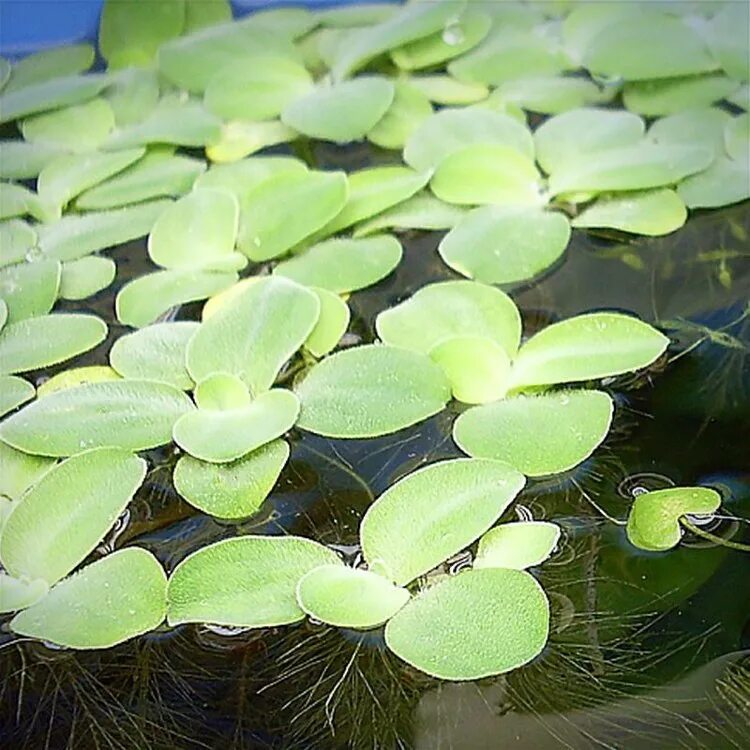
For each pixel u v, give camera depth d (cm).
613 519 28
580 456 28
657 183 32
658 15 35
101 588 27
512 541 28
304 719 27
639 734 27
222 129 34
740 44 34
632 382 30
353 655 27
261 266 31
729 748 26
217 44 35
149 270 32
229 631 27
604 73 34
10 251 32
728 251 31
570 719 27
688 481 29
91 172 33
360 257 31
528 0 36
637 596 28
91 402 29
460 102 34
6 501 28
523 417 29
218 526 28
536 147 33
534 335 30
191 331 30
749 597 27
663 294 31
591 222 32
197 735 27
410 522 27
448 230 32
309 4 36
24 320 30
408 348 30
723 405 29
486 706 27
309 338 30
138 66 35
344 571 27
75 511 28
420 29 34
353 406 29
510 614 27
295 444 29
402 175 32
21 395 29
